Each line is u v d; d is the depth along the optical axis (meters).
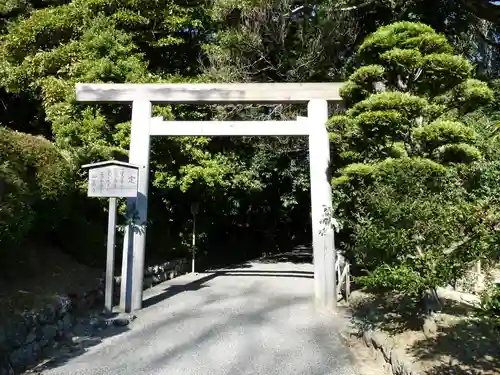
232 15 8.17
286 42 8.28
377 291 5.73
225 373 3.31
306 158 10.39
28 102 8.59
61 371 3.28
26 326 3.55
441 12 6.41
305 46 7.96
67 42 7.30
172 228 9.38
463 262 2.89
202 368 3.41
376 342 3.65
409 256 3.22
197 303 5.88
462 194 3.45
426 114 3.89
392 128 3.86
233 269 9.98
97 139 6.30
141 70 6.77
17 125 8.73
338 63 8.12
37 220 5.04
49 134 8.52
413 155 3.96
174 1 7.79
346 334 4.36
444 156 3.85
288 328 4.61
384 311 4.59
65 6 7.49
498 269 2.96
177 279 8.17
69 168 5.46
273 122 5.64
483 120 4.51
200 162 7.27
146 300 6.05
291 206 12.31
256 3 7.67
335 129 4.93
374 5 7.14
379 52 4.11
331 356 3.72
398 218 3.36
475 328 3.57
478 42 7.68
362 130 4.04
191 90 5.62
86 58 6.70
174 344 4.04
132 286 5.39
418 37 3.83
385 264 3.40
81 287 5.16
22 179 4.34
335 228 5.35
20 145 4.71
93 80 6.41
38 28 7.19
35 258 5.47
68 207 5.64
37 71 7.01
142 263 5.49
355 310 5.20
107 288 5.04
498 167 3.61
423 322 3.78
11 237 4.09
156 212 8.61
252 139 9.36
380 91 4.24
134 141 5.60
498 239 2.47
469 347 3.19
